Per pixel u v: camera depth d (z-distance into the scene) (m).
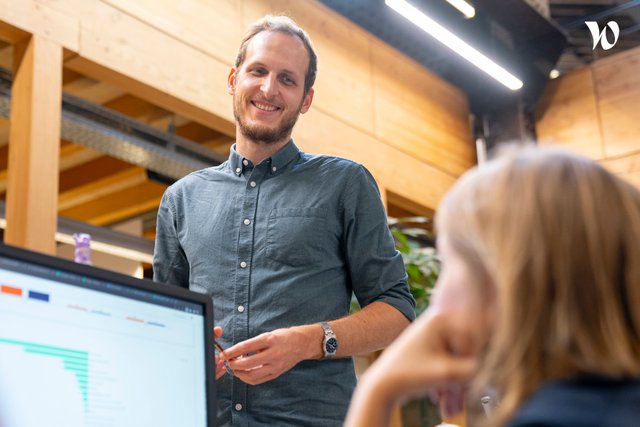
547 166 0.75
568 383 0.69
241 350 1.58
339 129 5.40
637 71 6.45
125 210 6.52
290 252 1.91
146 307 1.27
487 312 0.74
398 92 6.00
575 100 6.62
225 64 4.64
